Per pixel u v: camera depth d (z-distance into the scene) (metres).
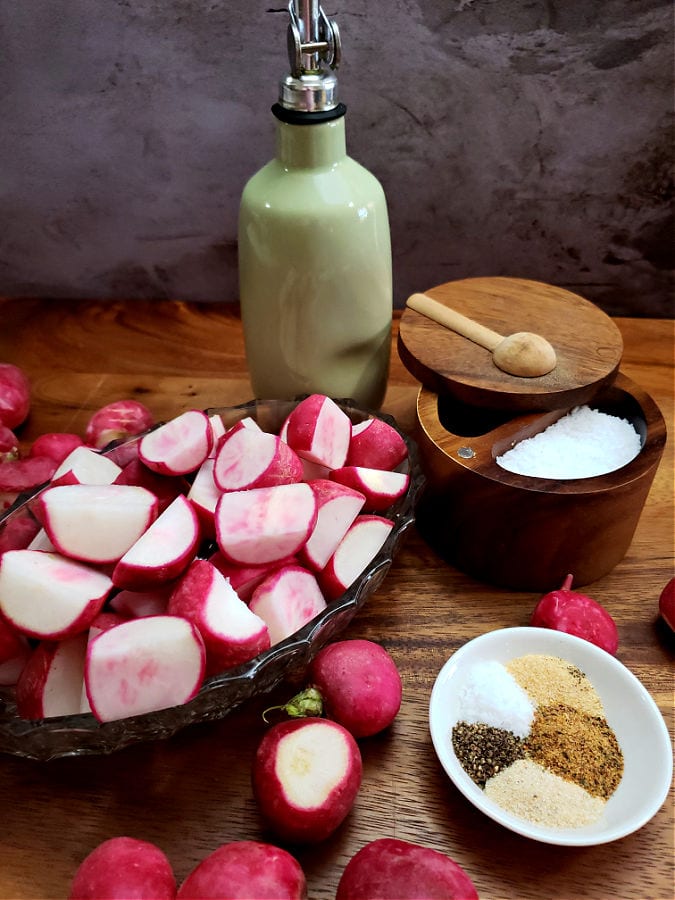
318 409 0.27
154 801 0.23
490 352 0.31
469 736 0.24
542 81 0.36
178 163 0.40
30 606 0.22
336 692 0.23
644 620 0.28
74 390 0.39
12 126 0.39
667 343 0.40
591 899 0.21
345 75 0.37
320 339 0.31
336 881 0.21
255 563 0.24
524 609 0.29
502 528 0.27
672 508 0.32
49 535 0.23
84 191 0.42
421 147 0.39
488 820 0.23
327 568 0.25
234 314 0.44
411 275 0.44
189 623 0.21
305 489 0.24
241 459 0.26
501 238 0.42
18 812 0.23
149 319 0.44
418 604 0.29
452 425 0.33
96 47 0.36
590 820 0.22
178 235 0.43
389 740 0.25
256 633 0.22
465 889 0.19
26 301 0.46
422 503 0.30
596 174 0.39
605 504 0.26
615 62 0.36
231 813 0.23
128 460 0.29
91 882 0.19
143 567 0.22
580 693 0.25
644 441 0.29
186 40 0.36
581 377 0.29
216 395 0.38
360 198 0.29
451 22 0.35
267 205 0.29
